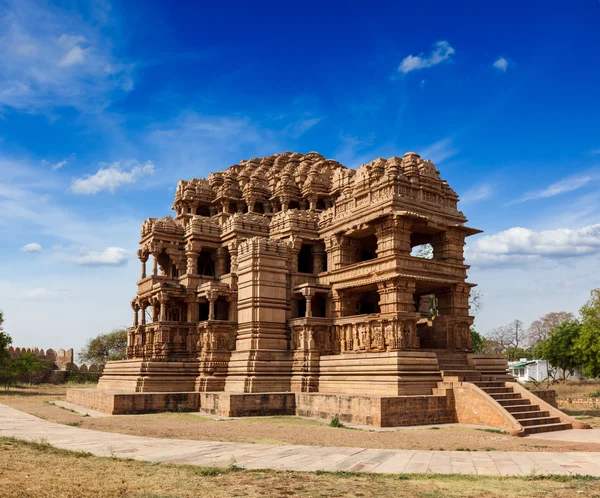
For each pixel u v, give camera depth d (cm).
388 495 1184
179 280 4000
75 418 2706
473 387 2573
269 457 1616
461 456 1675
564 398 4247
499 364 3136
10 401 4034
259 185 4681
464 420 2583
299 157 5459
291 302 3544
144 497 1143
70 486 1202
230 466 1452
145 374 3394
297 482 1298
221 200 4728
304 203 4500
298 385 3194
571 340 6141
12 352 7006
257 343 3312
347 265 3541
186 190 4766
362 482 1306
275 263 3459
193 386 3491
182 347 3775
